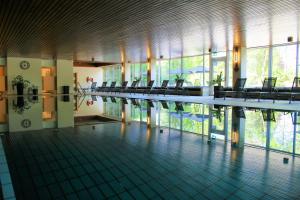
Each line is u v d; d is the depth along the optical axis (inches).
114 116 295.4
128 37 347.9
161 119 259.8
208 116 272.4
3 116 282.5
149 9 214.8
